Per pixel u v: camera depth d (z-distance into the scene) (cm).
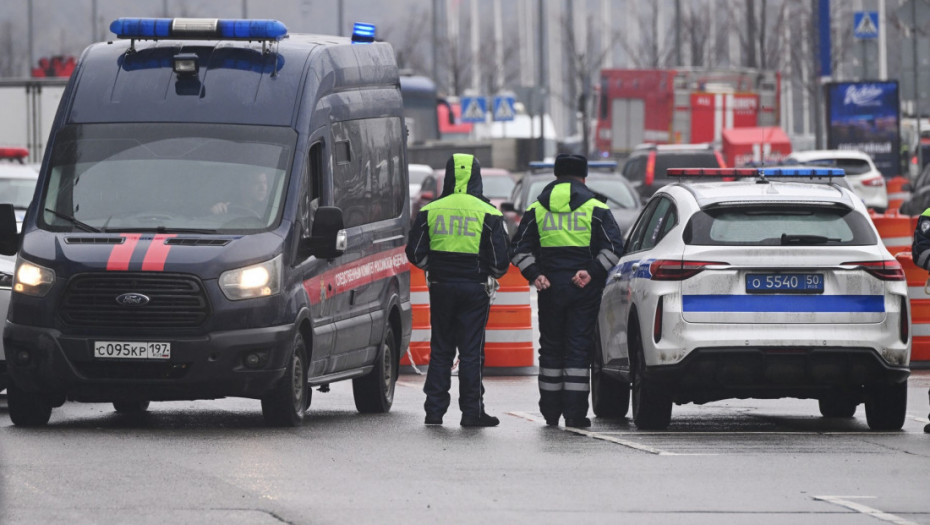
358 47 3753
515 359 4547
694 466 2642
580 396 3297
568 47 18512
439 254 3303
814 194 3175
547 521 2130
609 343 3481
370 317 3644
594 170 8375
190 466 2617
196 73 3412
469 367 3306
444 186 3356
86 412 3644
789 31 16838
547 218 3297
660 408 3197
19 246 3281
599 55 19250
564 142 17738
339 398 4041
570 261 3288
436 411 3331
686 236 3112
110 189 3294
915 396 3972
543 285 3272
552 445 2942
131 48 3475
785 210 3142
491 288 3325
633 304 3228
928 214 3253
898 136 11419
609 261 3262
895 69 15975
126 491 2356
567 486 2425
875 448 2884
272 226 3234
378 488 2400
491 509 2219
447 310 3316
